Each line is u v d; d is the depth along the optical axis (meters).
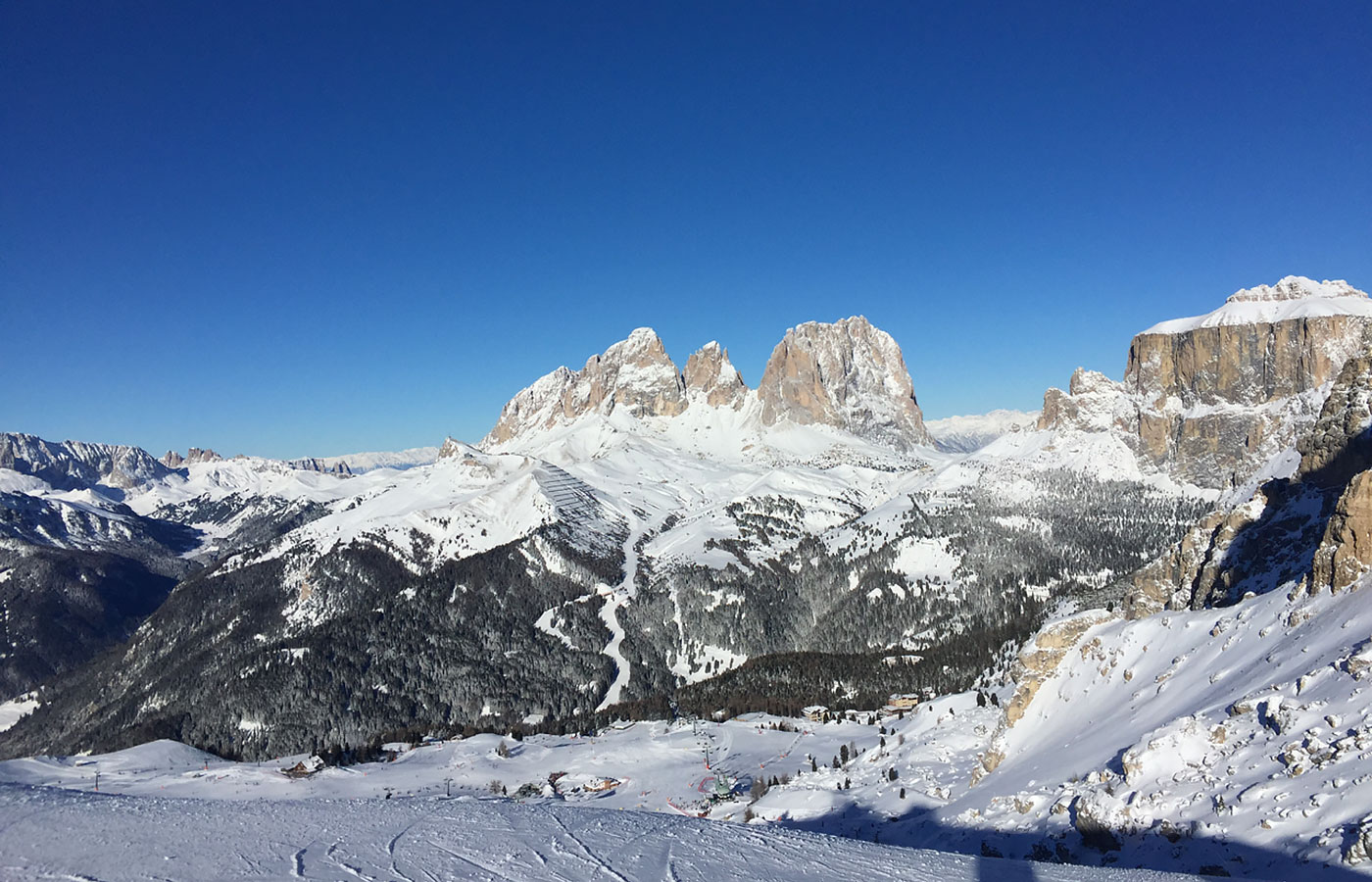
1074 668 92.81
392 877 52.03
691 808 136.25
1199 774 56.16
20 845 59.12
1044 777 75.12
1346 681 53.09
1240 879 42.66
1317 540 105.38
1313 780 47.44
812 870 52.69
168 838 61.53
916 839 78.38
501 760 192.38
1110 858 54.78
